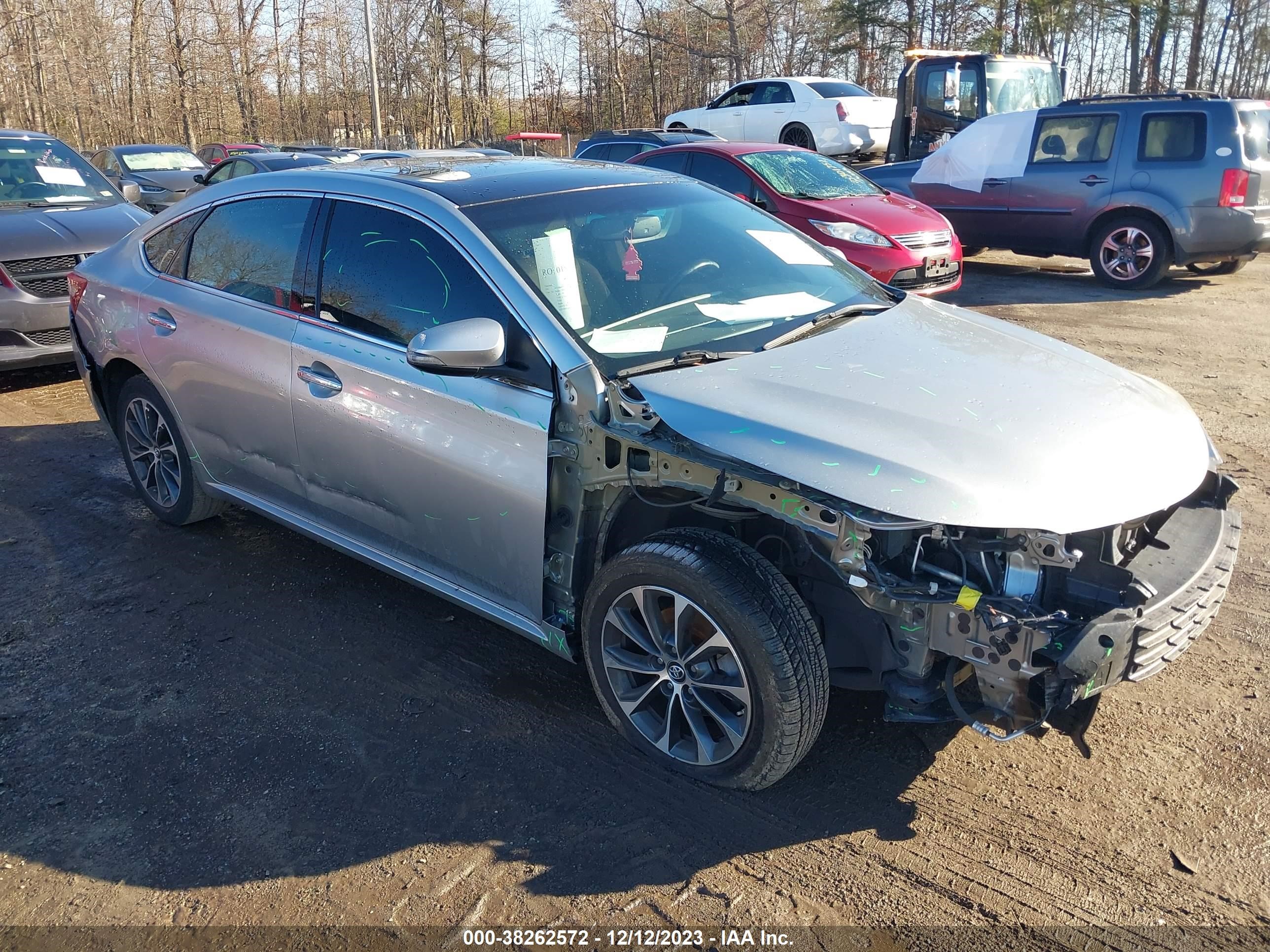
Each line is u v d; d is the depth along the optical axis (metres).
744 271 3.62
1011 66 14.12
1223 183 9.70
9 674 3.63
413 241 3.40
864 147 17.41
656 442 2.70
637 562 2.81
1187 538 2.82
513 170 3.83
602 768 3.03
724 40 35.78
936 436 2.57
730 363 2.97
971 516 2.36
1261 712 3.14
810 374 2.89
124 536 4.84
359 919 2.48
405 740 3.19
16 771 3.08
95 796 2.97
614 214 3.60
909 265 8.49
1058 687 2.34
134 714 3.37
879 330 3.31
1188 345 7.96
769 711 2.64
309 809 2.88
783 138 18.09
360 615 4.02
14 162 8.34
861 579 2.48
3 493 5.43
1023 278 11.61
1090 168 10.50
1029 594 2.42
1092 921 2.39
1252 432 5.77
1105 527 2.50
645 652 2.97
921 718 2.62
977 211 11.49
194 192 4.52
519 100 47.91
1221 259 10.14
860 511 2.42
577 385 2.88
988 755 3.03
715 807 2.84
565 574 3.09
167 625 3.96
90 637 3.88
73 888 2.62
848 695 3.36
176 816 2.87
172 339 4.26
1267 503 4.77
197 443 4.38
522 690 3.46
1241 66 36.84
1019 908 2.44
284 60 47.41
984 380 2.91
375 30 43.09
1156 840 2.64
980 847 2.65
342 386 3.50
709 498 2.65
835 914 2.45
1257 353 7.65
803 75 36.56
